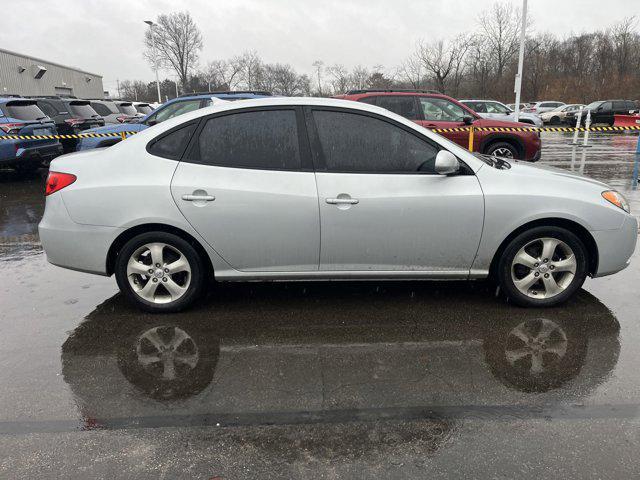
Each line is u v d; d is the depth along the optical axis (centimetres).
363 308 400
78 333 363
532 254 386
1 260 549
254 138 371
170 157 371
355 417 259
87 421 259
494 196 365
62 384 295
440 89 4441
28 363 320
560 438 241
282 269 379
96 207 367
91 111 1522
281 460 228
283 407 269
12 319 388
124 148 377
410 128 372
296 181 363
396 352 329
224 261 377
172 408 270
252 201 362
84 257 377
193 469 223
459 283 454
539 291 395
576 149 1644
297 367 311
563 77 4881
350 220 364
